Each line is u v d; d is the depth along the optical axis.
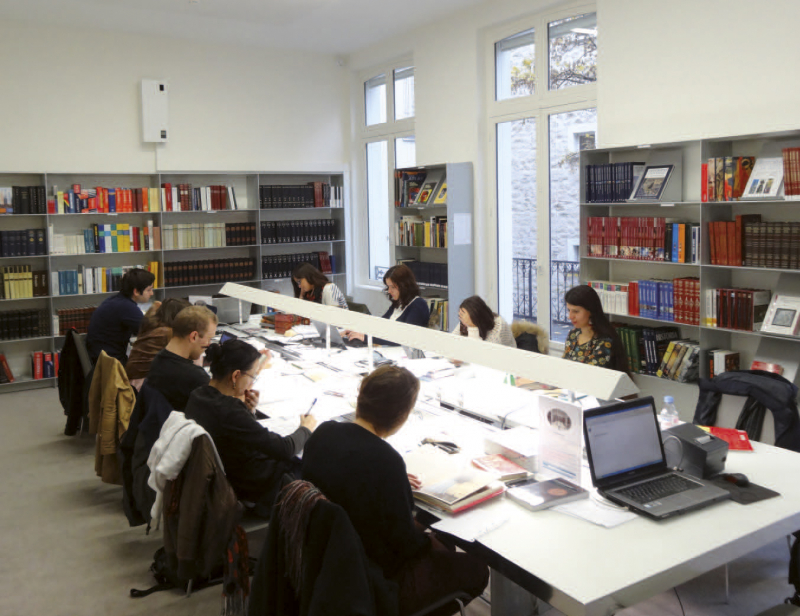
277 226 7.48
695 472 2.30
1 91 6.22
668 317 4.50
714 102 4.36
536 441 2.53
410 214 7.02
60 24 6.36
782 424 2.73
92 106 6.61
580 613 1.63
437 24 6.52
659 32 4.64
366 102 7.94
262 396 3.37
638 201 4.60
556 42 5.59
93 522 3.63
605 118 5.07
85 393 4.36
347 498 1.95
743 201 3.99
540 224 5.84
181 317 3.11
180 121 7.05
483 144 6.28
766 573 2.86
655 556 1.83
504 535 1.96
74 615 2.76
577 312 3.53
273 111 7.55
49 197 6.33
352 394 3.36
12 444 4.88
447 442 2.65
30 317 6.33
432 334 2.70
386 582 1.94
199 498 2.37
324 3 5.75
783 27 3.97
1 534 3.49
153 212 6.79
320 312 3.51
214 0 5.62
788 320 3.87
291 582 1.92
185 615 2.76
